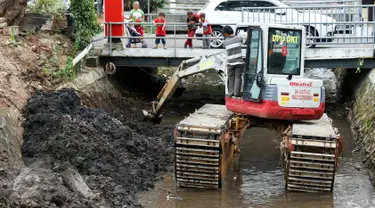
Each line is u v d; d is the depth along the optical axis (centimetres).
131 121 1702
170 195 1202
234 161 1413
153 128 1666
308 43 1867
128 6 2891
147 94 2152
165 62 1964
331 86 2420
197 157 1209
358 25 1955
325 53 1856
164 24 1956
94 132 1331
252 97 1278
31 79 1478
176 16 2698
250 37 1294
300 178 1197
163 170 1351
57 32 1836
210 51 1919
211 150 1198
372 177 1296
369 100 1691
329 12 2138
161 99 1697
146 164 1340
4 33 1538
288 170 1195
